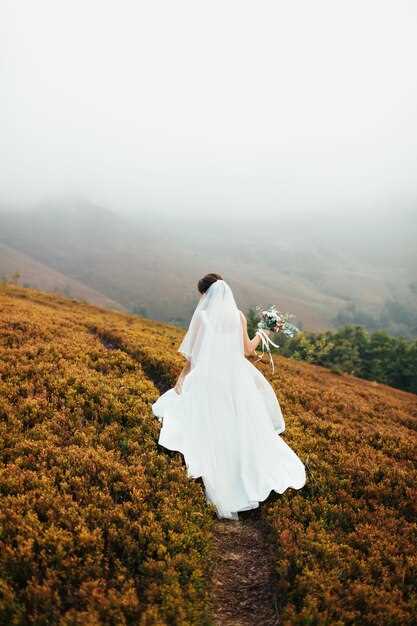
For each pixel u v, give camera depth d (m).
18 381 10.23
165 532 5.96
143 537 5.74
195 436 7.06
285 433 10.11
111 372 12.06
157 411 8.98
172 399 8.84
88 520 5.92
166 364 13.56
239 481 6.78
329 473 8.30
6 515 5.71
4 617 4.53
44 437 7.89
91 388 10.12
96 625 4.35
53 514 5.86
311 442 9.74
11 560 5.06
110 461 7.32
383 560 6.08
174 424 7.52
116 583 5.00
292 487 7.17
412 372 56.62
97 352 13.78
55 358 12.26
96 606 4.60
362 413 14.54
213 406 6.99
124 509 6.21
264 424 7.16
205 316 7.18
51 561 5.18
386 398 21.95
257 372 7.67
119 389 10.53
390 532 6.76
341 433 10.95
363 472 8.47
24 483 6.52
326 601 5.09
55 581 4.89
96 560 5.23
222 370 7.05
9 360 11.59
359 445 10.32
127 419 9.04
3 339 13.49
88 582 4.82
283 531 6.10
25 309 20.81
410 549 6.33
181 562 5.38
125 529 5.80
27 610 4.61
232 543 6.25
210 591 5.23
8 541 5.34
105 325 21.05
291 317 7.59
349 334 63.31
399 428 13.71
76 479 6.63
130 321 34.03
